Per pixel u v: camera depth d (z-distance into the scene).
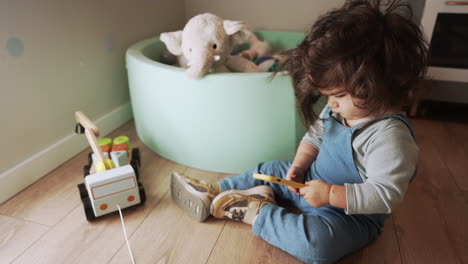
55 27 1.08
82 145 1.25
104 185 0.83
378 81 0.57
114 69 1.39
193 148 1.10
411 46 0.59
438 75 1.38
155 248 0.79
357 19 0.58
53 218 0.90
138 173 1.06
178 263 0.75
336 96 0.62
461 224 0.87
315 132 0.84
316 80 0.60
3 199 0.96
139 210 0.93
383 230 0.85
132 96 1.26
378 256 0.77
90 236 0.83
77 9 1.16
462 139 1.32
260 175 0.73
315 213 0.79
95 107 1.31
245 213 0.83
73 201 0.97
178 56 1.30
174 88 1.03
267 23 1.81
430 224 0.87
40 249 0.79
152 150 1.25
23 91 1.01
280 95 0.95
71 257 0.77
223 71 1.17
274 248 0.79
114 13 1.33
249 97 0.97
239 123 1.01
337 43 0.56
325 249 0.71
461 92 1.38
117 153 1.00
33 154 1.07
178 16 1.85
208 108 1.01
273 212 0.79
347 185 0.67
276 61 1.42
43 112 1.09
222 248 0.79
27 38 1.00
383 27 0.57
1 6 0.91
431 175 1.08
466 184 1.04
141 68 1.11
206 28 1.05
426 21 1.31
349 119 0.71
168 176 1.09
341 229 0.72
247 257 0.76
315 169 0.84
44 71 1.07
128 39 1.45
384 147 0.64
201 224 0.87
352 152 0.71
